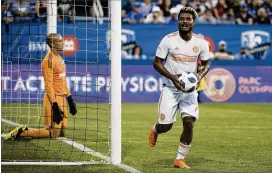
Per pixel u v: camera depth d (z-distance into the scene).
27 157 13.91
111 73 12.88
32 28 26.83
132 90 31.25
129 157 14.03
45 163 12.78
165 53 12.36
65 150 15.07
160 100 12.67
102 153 14.61
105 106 28.62
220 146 16.33
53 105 16.56
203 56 12.49
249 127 21.36
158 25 32.31
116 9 12.73
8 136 16.72
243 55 33.16
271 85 32.47
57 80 16.81
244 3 36.56
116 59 12.81
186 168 12.55
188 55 12.34
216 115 25.56
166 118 12.58
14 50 27.30
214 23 35.53
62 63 16.89
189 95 12.41
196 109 12.49
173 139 17.70
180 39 12.34
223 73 32.09
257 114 26.22
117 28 12.76
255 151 15.40
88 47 30.80
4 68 26.41
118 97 12.91
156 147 15.91
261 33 33.22
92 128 20.38
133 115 25.06
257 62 33.25
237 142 17.23
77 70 30.53
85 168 12.29
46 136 17.00
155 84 31.50
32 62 28.36
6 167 12.36
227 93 32.12
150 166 12.73
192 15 12.20
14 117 23.05
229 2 36.47
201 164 13.20
